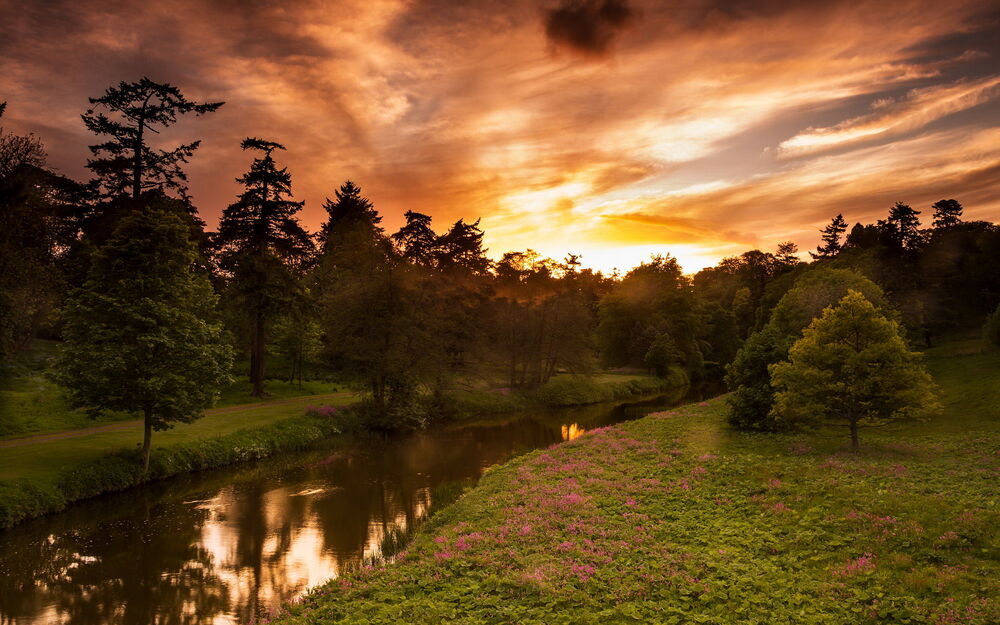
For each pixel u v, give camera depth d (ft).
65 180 142.61
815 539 45.85
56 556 62.64
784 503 55.83
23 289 119.24
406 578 43.75
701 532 49.98
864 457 72.33
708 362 343.46
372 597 40.78
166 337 84.99
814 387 80.94
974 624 30.30
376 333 148.46
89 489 81.51
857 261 230.07
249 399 155.84
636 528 51.96
